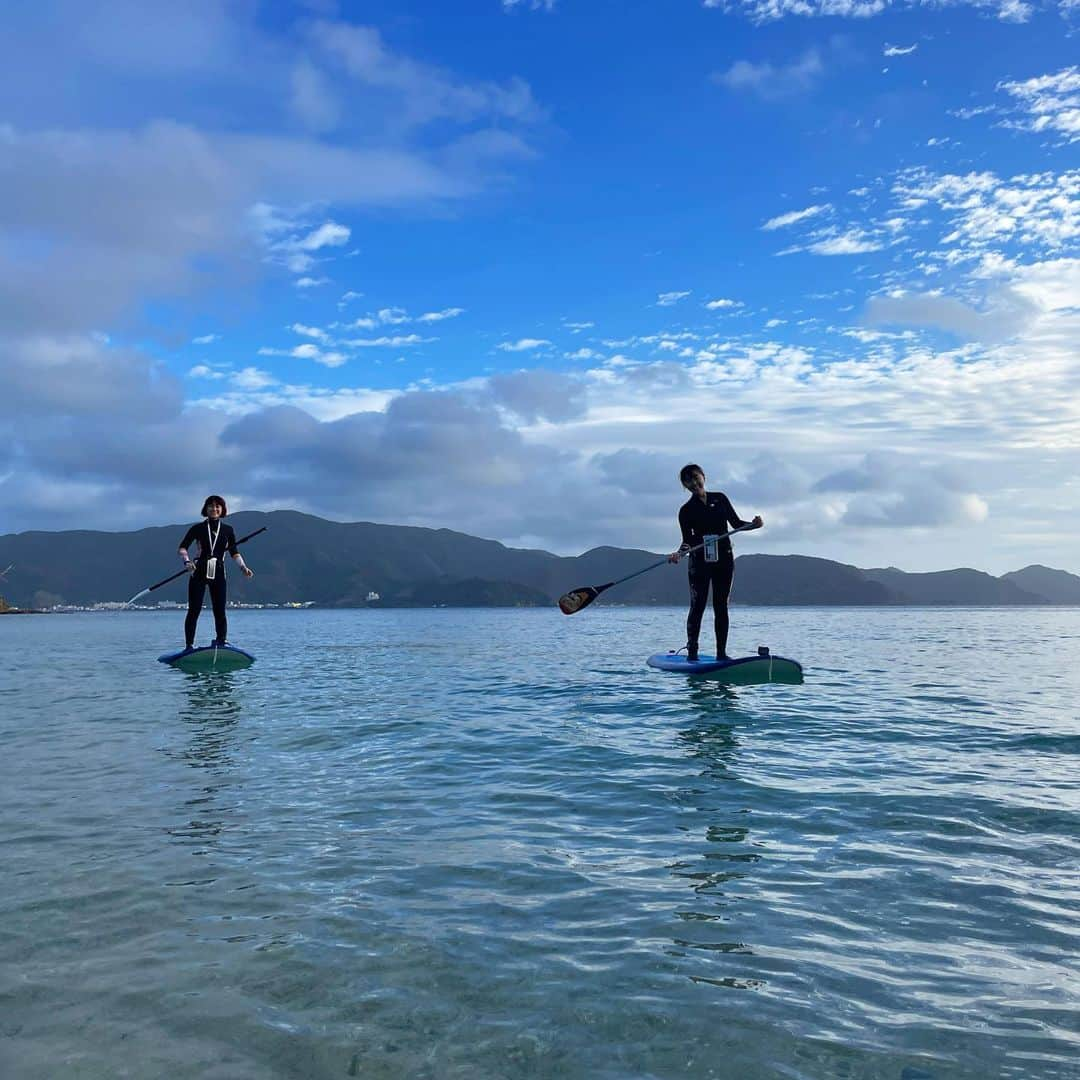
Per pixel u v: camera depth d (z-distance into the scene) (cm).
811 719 763
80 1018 221
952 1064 200
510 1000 232
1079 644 2236
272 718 787
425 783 512
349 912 297
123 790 494
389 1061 201
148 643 2491
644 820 423
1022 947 267
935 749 616
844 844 380
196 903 307
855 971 250
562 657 1642
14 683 1141
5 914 296
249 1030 215
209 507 1348
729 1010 226
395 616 10981
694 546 1120
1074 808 441
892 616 7756
